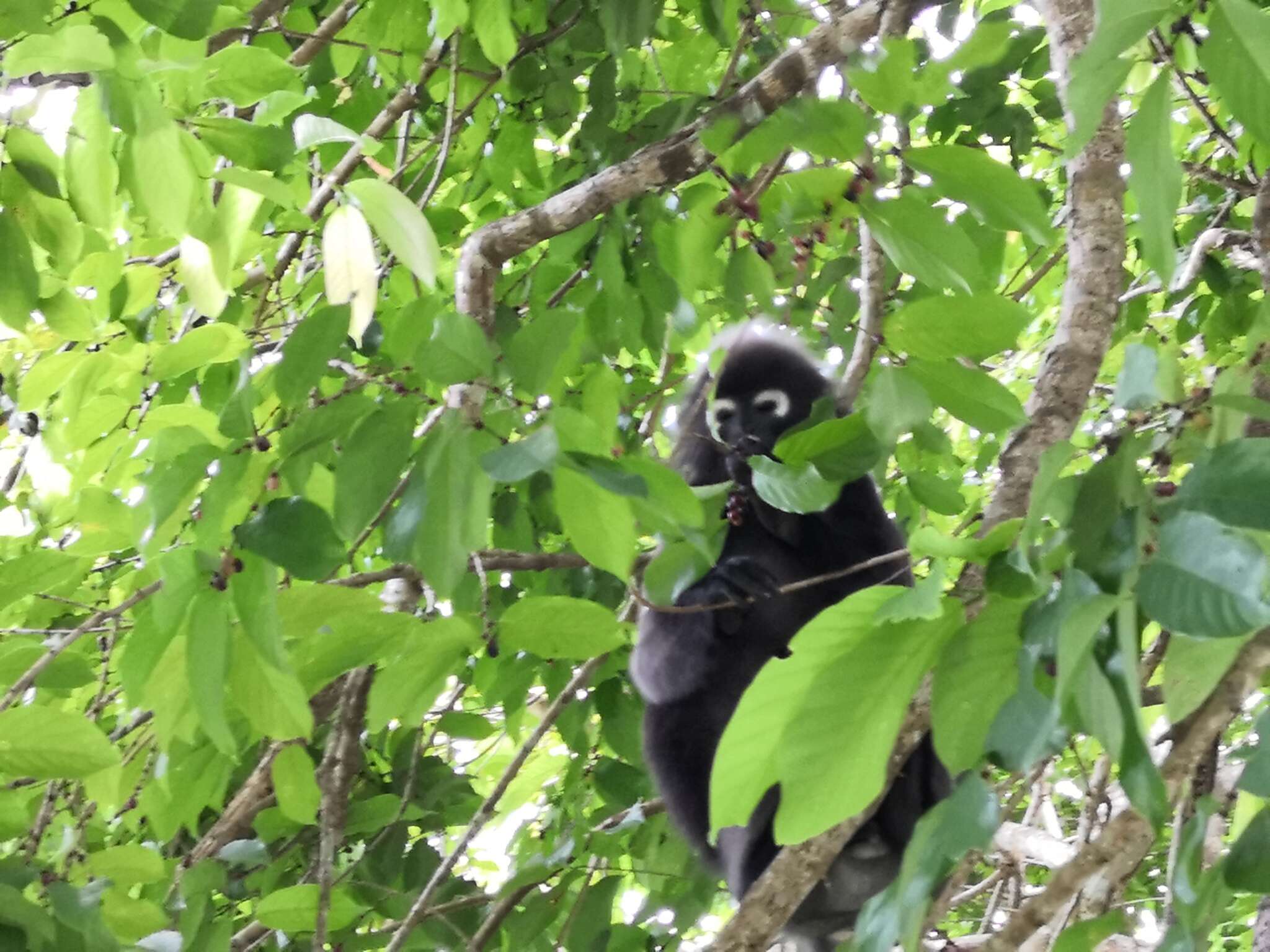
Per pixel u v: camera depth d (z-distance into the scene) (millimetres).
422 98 4031
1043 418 2400
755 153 2145
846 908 3561
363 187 2133
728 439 4023
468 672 3656
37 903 2121
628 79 3926
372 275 2148
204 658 1782
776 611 3922
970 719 1478
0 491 3971
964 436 5766
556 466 1625
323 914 2648
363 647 2031
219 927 2770
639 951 3271
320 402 2365
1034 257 4840
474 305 2592
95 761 1981
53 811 2812
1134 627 1258
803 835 1465
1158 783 1208
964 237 2041
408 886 3348
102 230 2873
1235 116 1442
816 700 1402
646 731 4004
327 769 3014
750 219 2520
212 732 1793
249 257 3246
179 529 2148
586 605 2053
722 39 3656
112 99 2125
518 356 1721
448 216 3965
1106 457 1495
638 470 1697
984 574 1500
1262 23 1349
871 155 2115
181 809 2773
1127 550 1271
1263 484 1245
